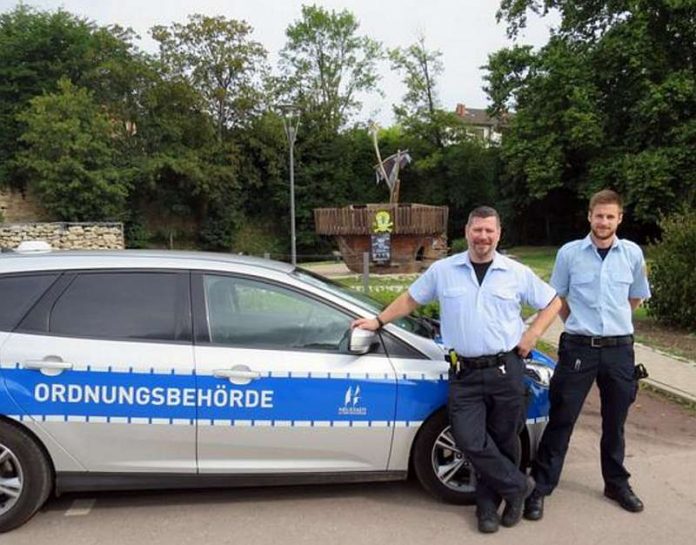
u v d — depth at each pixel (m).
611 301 3.77
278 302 3.84
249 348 3.73
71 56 37.72
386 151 44.16
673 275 9.67
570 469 4.55
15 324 3.69
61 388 3.62
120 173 34.12
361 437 3.77
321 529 3.65
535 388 4.05
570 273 3.88
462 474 3.93
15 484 3.62
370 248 22.45
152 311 3.76
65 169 32.22
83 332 3.70
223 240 40.25
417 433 3.85
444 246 23.55
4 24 37.56
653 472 4.49
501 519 3.71
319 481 3.81
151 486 3.72
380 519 3.76
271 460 3.75
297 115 31.66
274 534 3.59
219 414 3.67
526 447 4.06
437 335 4.15
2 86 36.31
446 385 3.81
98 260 3.86
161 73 37.22
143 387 3.64
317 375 3.71
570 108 28.62
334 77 48.84
